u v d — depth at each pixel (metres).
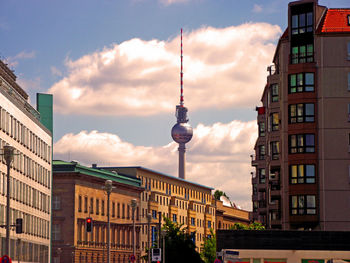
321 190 99.88
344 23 102.50
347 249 97.44
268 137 116.88
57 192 192.25
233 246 99.12
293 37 103.44
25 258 133.50
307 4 102.88
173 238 149.62
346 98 100.75
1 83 126.50
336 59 101.44
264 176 145.50
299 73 101.56
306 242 98.06
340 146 100.25
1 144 117.56
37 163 146.25
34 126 144.12
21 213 130.88
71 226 190.75
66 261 189.12
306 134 100.69
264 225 154.38
